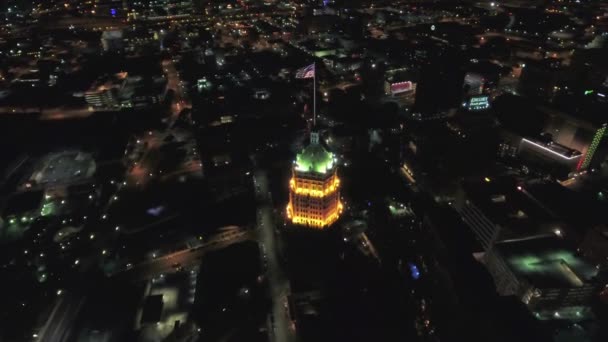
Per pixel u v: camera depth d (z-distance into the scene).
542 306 140.25
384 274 150.88
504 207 169.00
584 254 161.75
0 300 144.25
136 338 134.00
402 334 127.44
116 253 168.62
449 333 132.25
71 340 133.50
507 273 148.00
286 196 199.38
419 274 156.12
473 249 161.38
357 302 137.38
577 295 137.62
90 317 140.50
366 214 187.38
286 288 152.25
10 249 170.25
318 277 147.75
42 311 140.50
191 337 132.50
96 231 183.38
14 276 154.50
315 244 159.50
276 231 180.50
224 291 140.38
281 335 133.88
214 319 133.12
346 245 166.75
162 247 172.12
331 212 164.12
